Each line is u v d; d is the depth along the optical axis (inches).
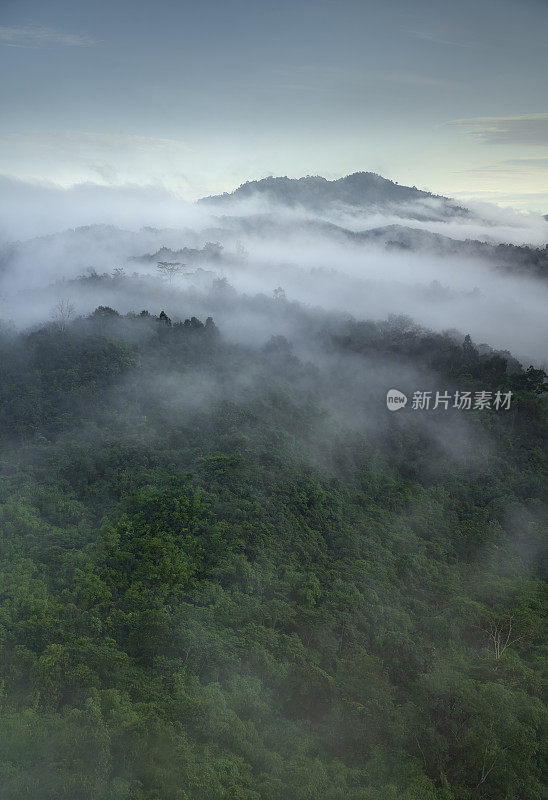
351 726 1562.5
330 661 1863.9
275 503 2593.5
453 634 2014.0
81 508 2615.7
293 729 1545.3
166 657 1739.7
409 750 1488.7
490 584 2310.5
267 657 1742.1
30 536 2306.8
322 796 1326.3
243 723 1493.6
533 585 2349.9
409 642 1913.1
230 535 2329.0
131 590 2004.2
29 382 3794.3
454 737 1476.4
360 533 2650.1
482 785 1414.9
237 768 1343.5
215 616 1911.9
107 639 1755.7
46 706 1461.6
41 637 1702.8
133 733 1368.1
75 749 1296.8
